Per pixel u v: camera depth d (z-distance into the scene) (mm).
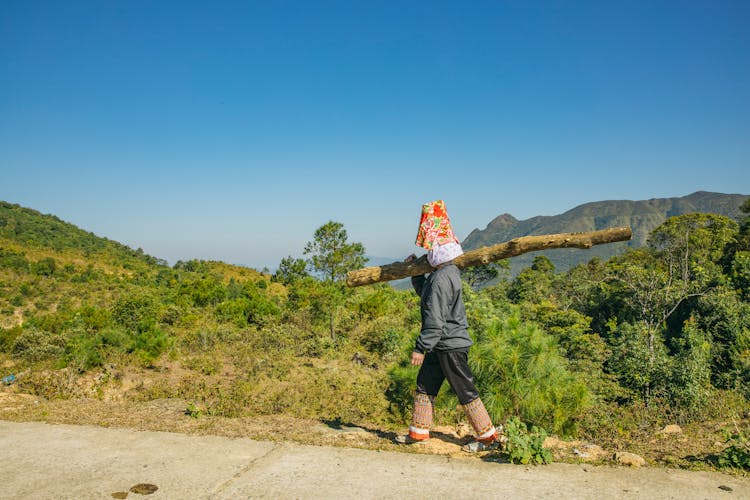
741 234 37469
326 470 2803
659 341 15812
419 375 3455
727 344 15148
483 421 3285
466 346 3250
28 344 11766
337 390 8430
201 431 3670
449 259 3305
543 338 5215
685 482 2602
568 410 5070
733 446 2977
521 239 3145
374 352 15617
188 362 11664
